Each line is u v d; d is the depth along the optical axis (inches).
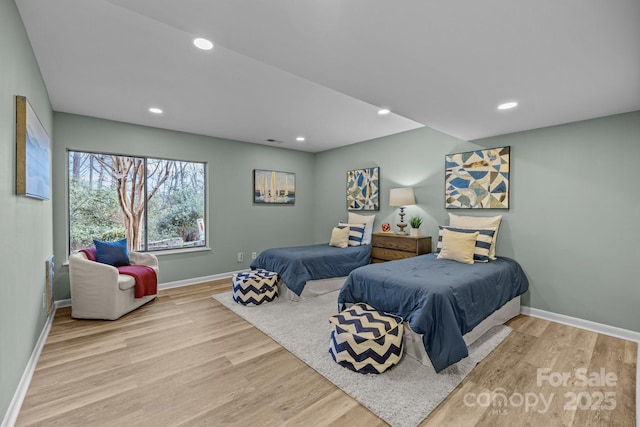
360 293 104.7
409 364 87.4
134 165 163.3
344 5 53.9
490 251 127.4
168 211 175.2
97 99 122.0
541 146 126.6
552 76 81.4
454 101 100.0
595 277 113.9
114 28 74.3
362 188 202.7
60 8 66.4
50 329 111.1
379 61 75.1
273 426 63.2
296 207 231.6
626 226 107.4
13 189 64.9
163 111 138.3
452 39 64.9
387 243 168.6
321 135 186.2
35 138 79.7
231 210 196.2
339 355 86.0
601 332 111.9
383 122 157.9
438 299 84.1
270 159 215.9
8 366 61.9
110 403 70.1
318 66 78.3
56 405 69.3
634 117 105.9
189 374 82.4
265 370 84.7
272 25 60.6
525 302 131.2
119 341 101.9
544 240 125.9
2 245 57.7
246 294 136.9
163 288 166.6
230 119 151.2
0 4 55.7
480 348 97.3
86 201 149.7
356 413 67.4
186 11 56.0
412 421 64.4
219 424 63.7
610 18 56.4
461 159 150.9
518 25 59.3
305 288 147.2
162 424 63.6
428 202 166.4
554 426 63.7
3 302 58.3
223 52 86.1
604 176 111.9
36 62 88.8
